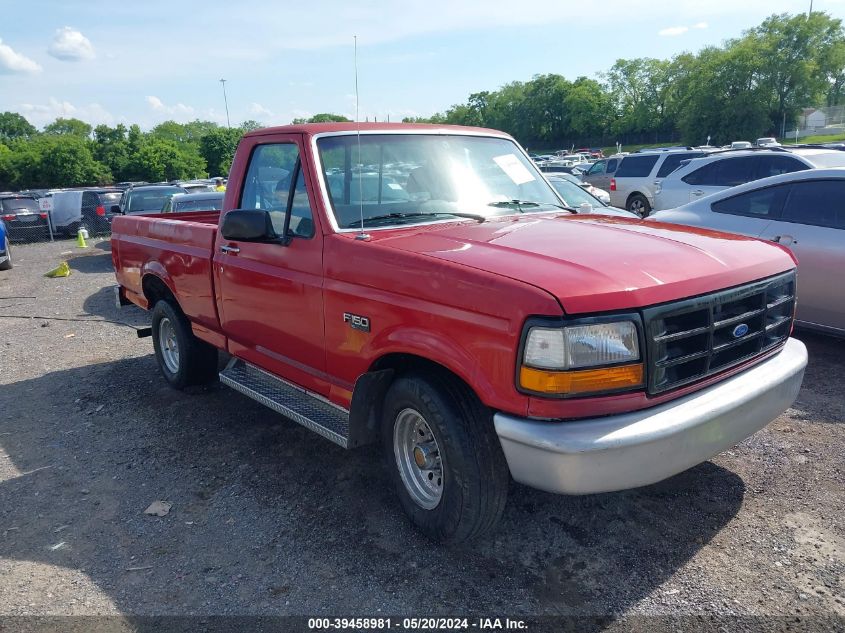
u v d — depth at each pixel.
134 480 4.31
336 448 4.62
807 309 6.07
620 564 3.23
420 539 3.49
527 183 4.64
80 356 7.23
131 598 3.15
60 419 5.41
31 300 10.72
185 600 3.12
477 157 4.50
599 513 3.67
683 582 3.08
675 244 3.32
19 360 7.17
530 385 2.71
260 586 3.19
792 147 13.67
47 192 27.08
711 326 2.98
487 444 3.04
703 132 85.31
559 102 120.62
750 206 6.71
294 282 3.87
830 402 5.00
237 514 3.83
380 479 4.14
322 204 3.74
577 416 2.72
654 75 105.38
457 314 2.96
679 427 2.78
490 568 3.24
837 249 5.79
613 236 3.46
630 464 2.72
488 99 132.12
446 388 3.10
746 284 3.17
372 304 3.35
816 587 3.02
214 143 82.94
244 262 4.34
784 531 3.43
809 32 76.88
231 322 4.62
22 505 4.07
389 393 3.42
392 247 3.36
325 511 3.81
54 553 3.55
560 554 3.33
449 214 4.04
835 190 6.04
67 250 17.89
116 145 86.19
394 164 4.11
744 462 4.14
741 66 80.38
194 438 4.89
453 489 3.11
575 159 58.28
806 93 78.25
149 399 5.73
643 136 108.88
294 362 4.12
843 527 3.45
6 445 4.95
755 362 3.33
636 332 2.75
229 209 4.57
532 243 3.29
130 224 6.18
